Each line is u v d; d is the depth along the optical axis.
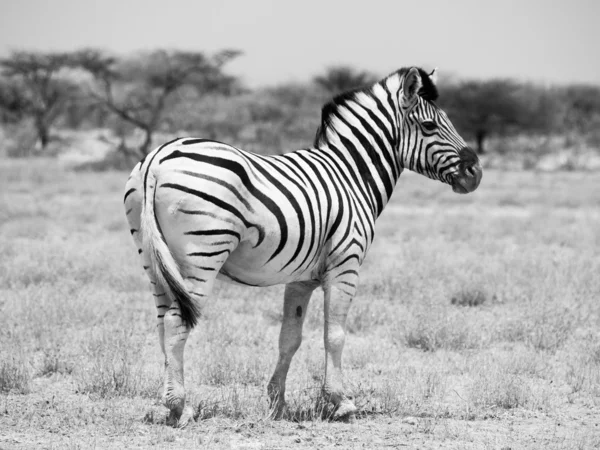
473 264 37.66
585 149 155.75
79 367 21.62
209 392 19.92
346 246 18.17
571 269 36.03
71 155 143.00
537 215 61.50
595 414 19.33
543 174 115.94
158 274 16.14
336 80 176.75
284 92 175.62
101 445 15.85
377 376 22.23
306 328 27.33
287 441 16.58
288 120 151.75
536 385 21.69
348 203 18.38
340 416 18.20
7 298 29.12
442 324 25.81
